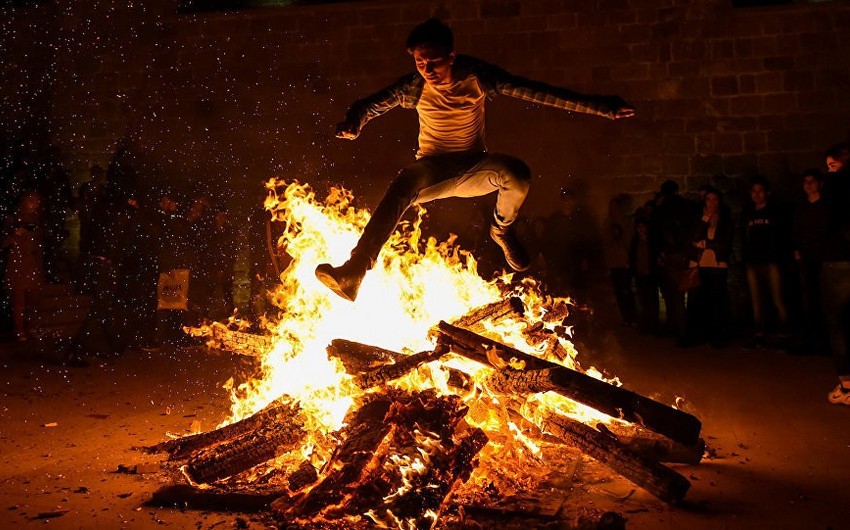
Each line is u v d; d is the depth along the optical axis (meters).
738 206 12.86
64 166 14.87
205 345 10.31
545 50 13.45
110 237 9.80
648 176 13.13
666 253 10.87
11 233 9.99
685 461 4.81
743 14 12.88
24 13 15.04
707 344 10.30
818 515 3.98
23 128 14.95
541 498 4.17
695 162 13.02
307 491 3.96
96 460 5.03
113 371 8.55
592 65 13.31
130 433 5.79
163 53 14.66
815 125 12.70
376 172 13.90
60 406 6.77
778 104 12.80
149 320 10.05
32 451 5.29
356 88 14.06
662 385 7.56
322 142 14.09
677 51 13.08
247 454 4.38
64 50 14.94
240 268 14.11
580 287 12.05
